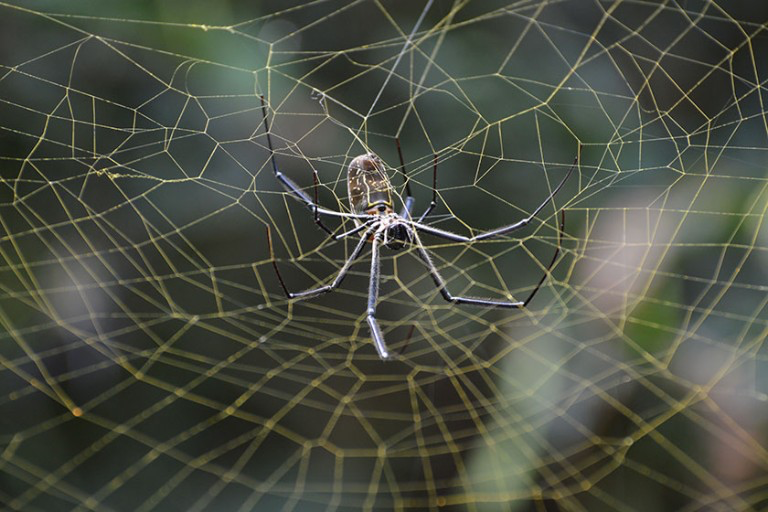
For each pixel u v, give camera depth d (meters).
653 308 0.74
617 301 0.75
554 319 0.76
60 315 0.75
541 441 0.75
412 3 0.77
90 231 0.76
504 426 0.76
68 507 0.75
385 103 0.76
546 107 0.75
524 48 0.77
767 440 0.73
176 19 0.73
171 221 0.76
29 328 0.74
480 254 0.77
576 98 0.76
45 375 0.74
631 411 0.75
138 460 0.76
